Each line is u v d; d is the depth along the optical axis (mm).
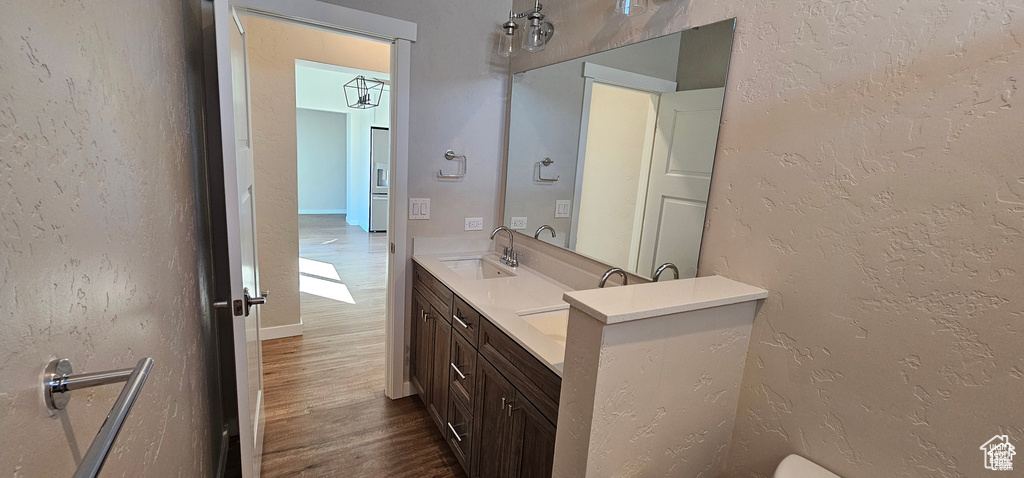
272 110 2945
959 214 907
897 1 982
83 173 579
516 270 2285
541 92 2219
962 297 910
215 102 1729
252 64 2842
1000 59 846
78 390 562
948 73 912
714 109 1412
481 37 2355
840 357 1114
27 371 441
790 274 1214
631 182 1739
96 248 615
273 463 1921
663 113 1595
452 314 1924
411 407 2410
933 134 937
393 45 2160
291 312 3246
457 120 2371
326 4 1938
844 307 1101
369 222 7871
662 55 1588
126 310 731
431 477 1893
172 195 1075
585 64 1953
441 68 2273
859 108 1055
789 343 1224
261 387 2156
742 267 1346
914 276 977
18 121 432
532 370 1341
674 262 1575
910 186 975
